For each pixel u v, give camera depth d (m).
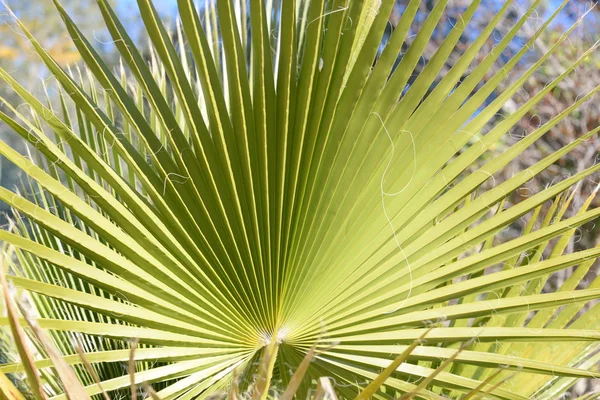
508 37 1.38
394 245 1.49
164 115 1.39
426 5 4.36
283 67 1.32
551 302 1.43
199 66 1.28
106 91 1.39
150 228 1.38
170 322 1.37
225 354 1.43
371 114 1.43
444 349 1.42
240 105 1.32
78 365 1.66
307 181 1.44
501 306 1.43
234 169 1.38
